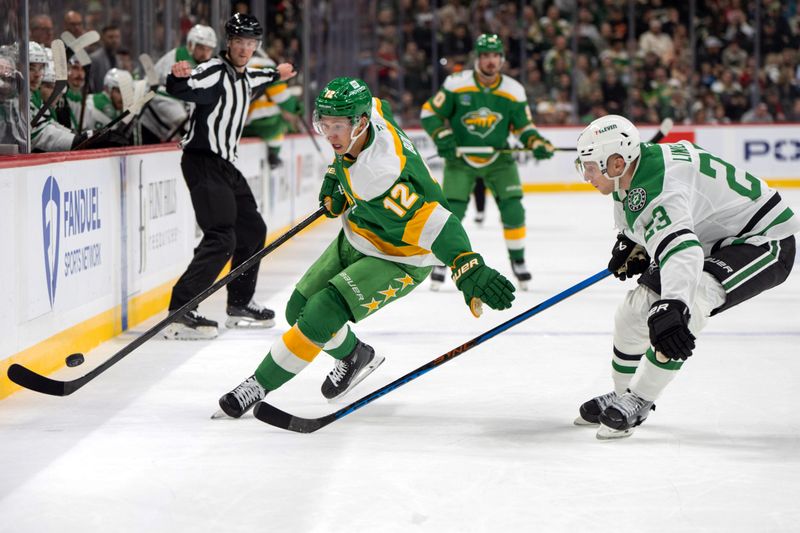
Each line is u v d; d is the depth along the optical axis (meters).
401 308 12.70
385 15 30.39
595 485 5.96
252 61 15.46
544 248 18.52
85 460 6.45
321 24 25.44
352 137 6.57
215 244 10.77
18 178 8.22
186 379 8.86
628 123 6.51
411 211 6.69
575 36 29.98
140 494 5.79
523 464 6.38
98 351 9.95
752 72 30.36
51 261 8.94
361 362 7.96
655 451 6.68
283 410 7.86
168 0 15.52
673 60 30.19
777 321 11.72
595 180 6.62
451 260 6.72
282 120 17.86
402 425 7.36
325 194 7.60
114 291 10.67
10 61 8.90
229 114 10.88
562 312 12.34
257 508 5.56
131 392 8.38
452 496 5.75
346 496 5.75
